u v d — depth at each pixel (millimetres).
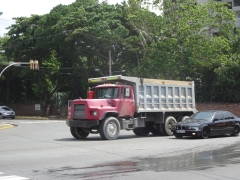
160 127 20875
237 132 19969
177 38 37500
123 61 44375
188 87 22609
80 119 18234
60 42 44750
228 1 52906
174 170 9906
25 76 58344
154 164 10836
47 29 45875
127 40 40375
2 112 50531
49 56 52500
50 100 62938
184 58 37531
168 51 37281
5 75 60188
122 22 42688
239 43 39594
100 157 12203
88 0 47875
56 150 14117
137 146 15234
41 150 14188
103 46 41594
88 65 47125
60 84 54062
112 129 18250
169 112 21391
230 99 41062
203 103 41938
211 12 42969
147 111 19875
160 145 15562
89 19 42125
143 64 39188
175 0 39594
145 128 21281
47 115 57781
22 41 50344
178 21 37562
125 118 19141
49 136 21062
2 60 57719
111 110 18203
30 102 64125
